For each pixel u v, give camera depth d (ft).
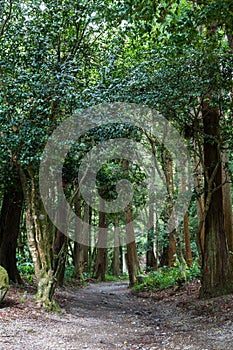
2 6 31.96
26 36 30.55
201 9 23.17
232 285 36.24
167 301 43.34
